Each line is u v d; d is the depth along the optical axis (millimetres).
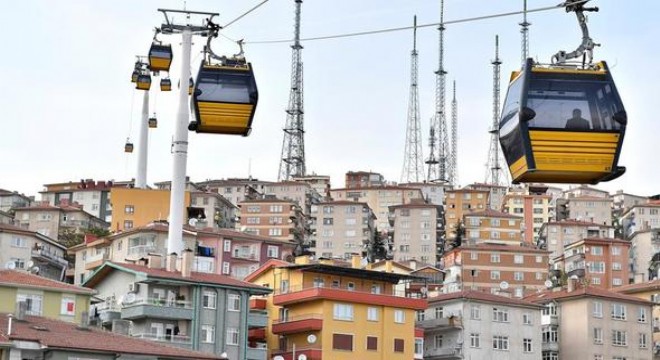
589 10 32188
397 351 126438
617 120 32062
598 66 32719
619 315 144750
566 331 144875
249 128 44750
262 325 118625
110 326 113062
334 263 149250
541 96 32375
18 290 100938
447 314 140125
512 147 32969
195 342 112312
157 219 180750
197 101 44562
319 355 121375
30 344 79625
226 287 115812
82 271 172250
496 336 138500
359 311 125250
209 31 45844
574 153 32125
